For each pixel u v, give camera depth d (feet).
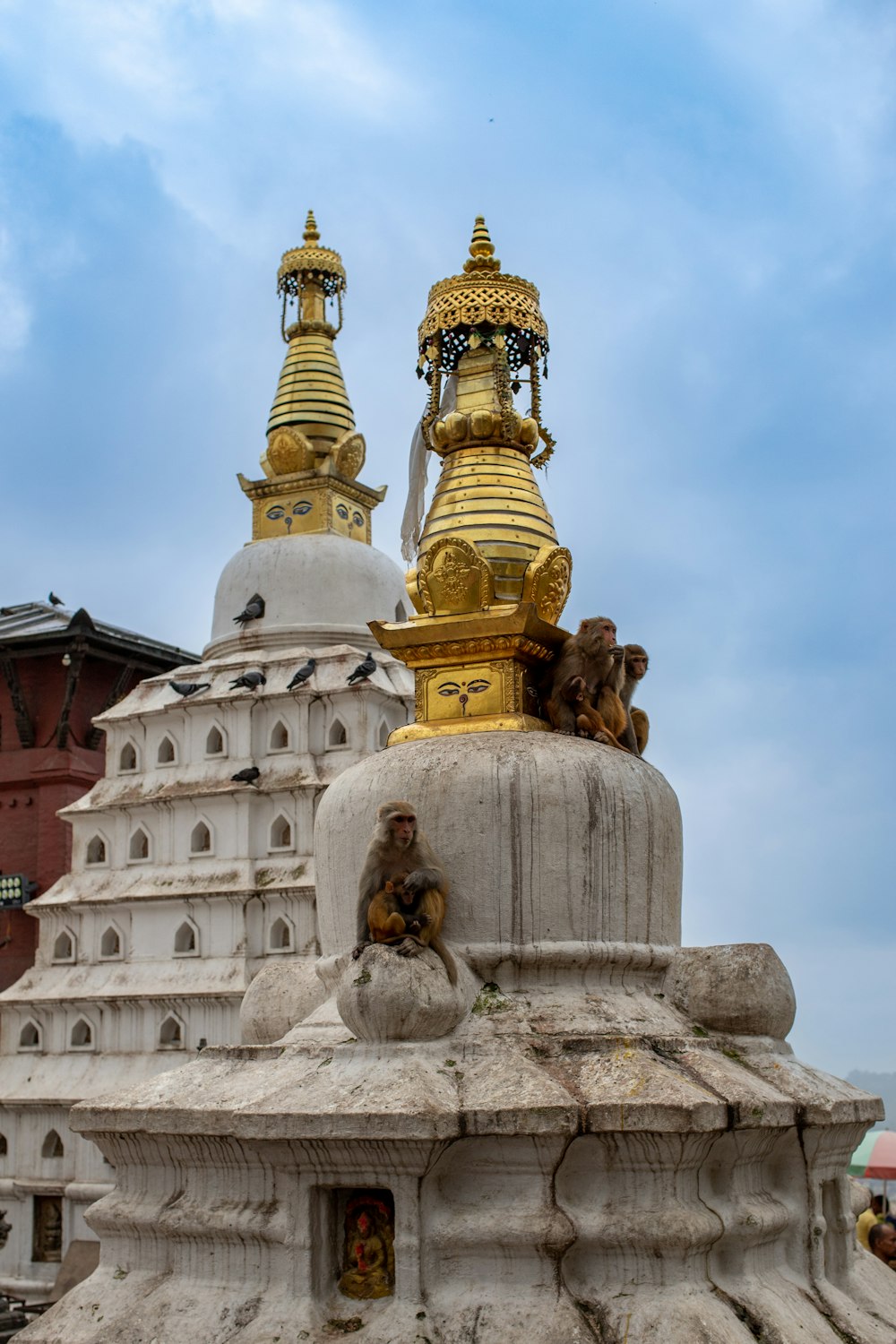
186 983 106.73
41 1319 43.83
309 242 132.26
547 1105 38.19
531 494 53.62
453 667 50.98
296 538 122.01
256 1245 41.37
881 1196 82.53
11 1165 112.57
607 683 50.55
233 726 112.16
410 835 42.50
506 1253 38.58
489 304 54.13
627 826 46.60
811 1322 40.83
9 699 138.51
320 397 127.34
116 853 115.75
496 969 44.55
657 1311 37.50
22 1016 115.96
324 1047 42.98
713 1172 40.93
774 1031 46.39
